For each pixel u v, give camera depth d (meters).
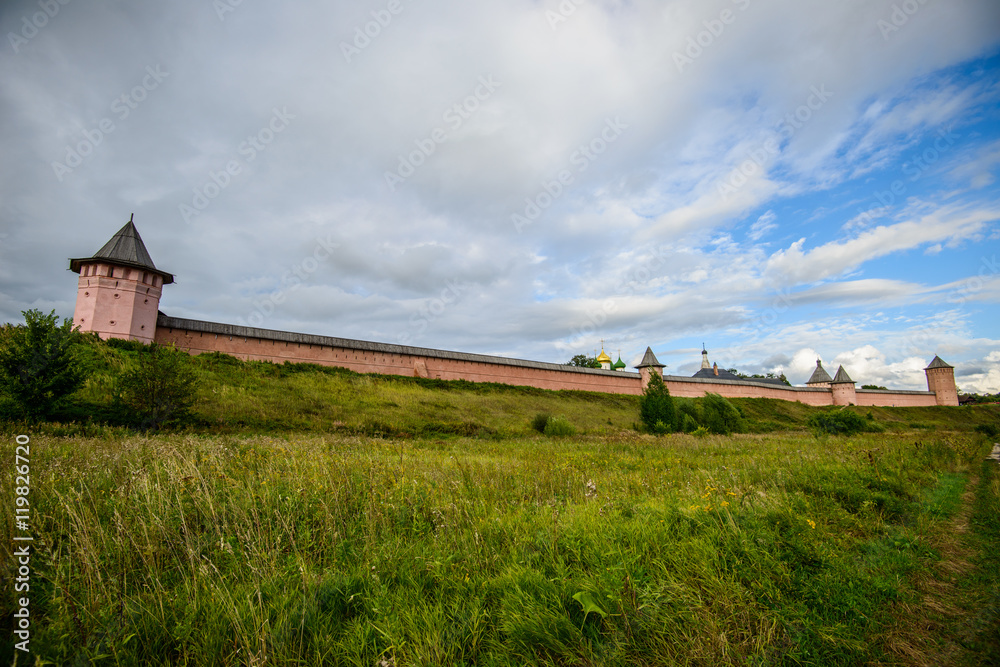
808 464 7.30
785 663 2.31
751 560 3.25
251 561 3.27
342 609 2.82
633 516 4.43
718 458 10.27
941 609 2.78
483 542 3.70
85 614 2.58
